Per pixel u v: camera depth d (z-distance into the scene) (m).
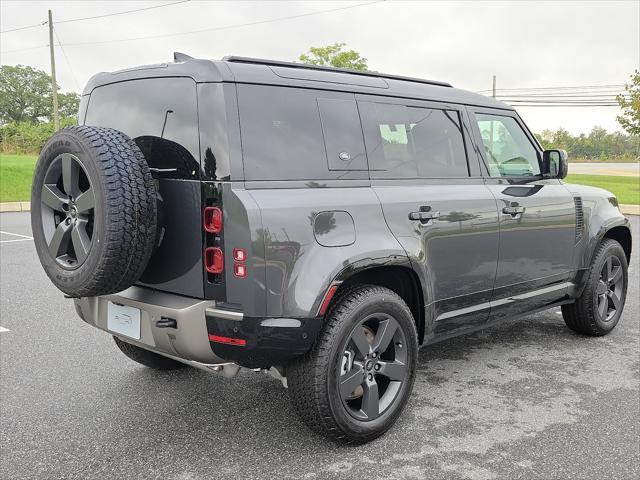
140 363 4.16
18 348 4.75
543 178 4.48
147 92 3.10
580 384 4.05
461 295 3.77
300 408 3.03
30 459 3.01
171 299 2.92
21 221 13.80
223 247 2.73
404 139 3.56
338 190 3.09
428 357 4.62
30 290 6.74
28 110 83.56
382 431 3.24
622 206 17.34
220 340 2.80
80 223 2.85
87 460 3.00
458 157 3.89
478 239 3.81
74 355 4.59
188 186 2.82
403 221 3.32
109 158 2.70
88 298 3.34
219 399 3.79
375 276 3.42
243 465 2.96
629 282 7.20
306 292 2.82
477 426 3.40
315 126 3.10
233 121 2.78
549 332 5.29
